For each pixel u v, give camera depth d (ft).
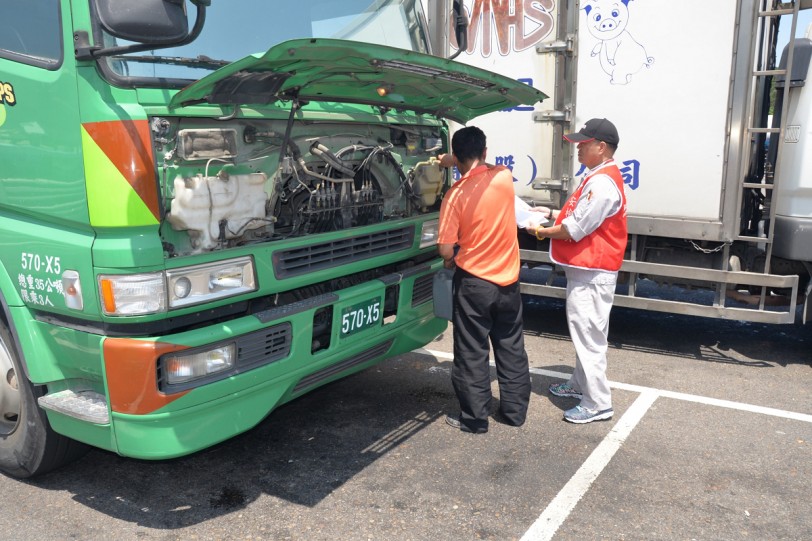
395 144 13.66
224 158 9.95
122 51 8.64
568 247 13.58
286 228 11.31
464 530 10.46
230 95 9.59
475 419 13.60
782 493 11.43
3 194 10.65
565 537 10.25
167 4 8.13
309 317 11.29
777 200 16.85
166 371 9.59
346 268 12.10
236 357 10.32
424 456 12.82
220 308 10.30
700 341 19.60
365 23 13.82
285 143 10.65
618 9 17.33
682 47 16.72
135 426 9.68
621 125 17.80
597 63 17.85
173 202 9.37
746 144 16.51
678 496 11.36
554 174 19.11
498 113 19.69
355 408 15.08
